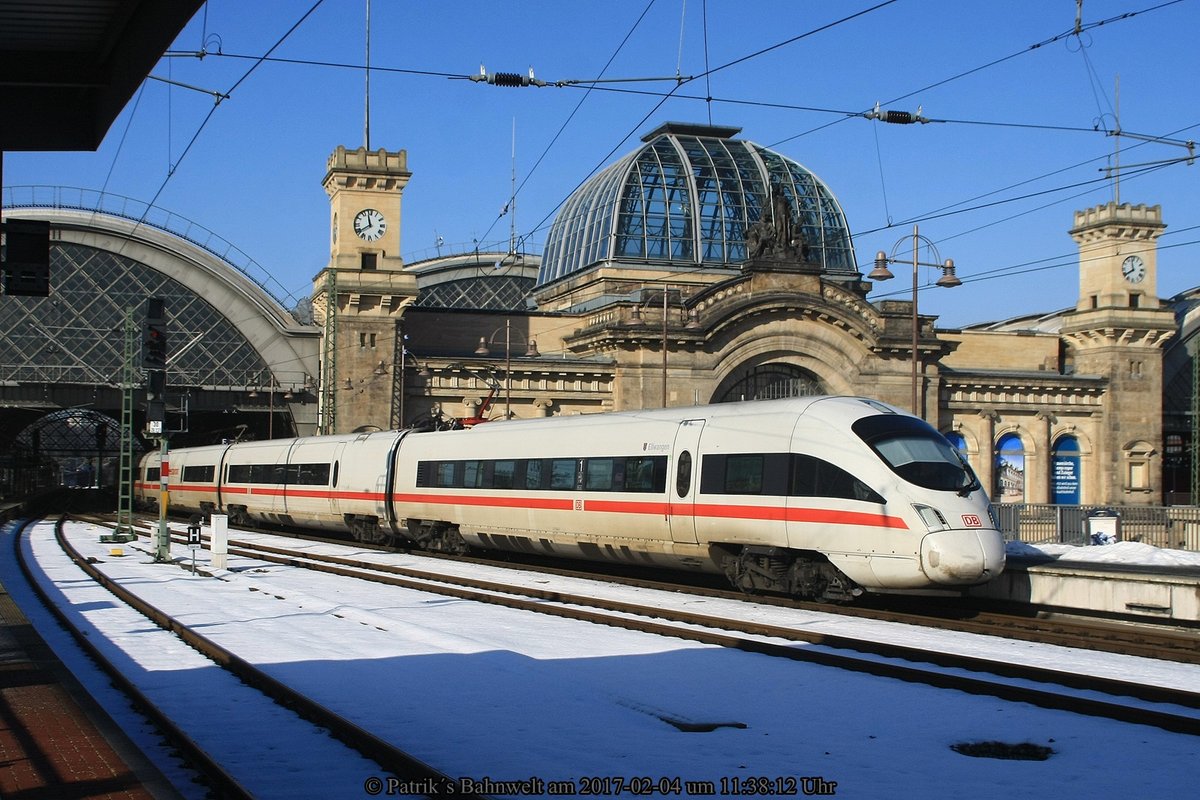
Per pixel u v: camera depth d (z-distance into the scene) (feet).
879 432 91.97
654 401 242.99
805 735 47.09
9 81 52.54
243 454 207.82
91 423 479.82
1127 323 286.46
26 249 55.31
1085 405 287.48
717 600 95.55
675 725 48.62
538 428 128.06
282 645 69.00
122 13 47.19
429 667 61.46
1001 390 280.10
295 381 272.72
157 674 59.93
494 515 131.54
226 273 271.28
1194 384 306.55
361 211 239.09
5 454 393.50
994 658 66.64
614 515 113.19
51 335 266.36
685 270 277.44
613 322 243.60
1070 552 115.24
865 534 89.25
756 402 104.22
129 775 37.50
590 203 290.97
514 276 395.14
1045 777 41.16
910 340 257.14
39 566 130.62
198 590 102.12
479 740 45.52
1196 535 170.71
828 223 300.81
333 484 169.27
